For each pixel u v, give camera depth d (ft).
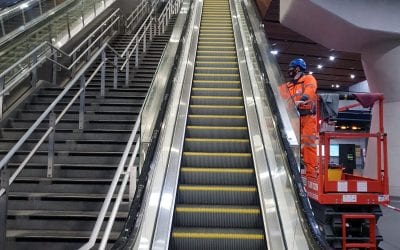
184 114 20.42
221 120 20.80
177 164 16.35
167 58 23.62
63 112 16.94
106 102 23.41
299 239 11.42
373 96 19.61
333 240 18.85
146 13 49.03
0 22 29.07
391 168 33.01
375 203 18.99
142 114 15.55
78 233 13.52
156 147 14.08
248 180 16.46
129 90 25.52
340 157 23.43
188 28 32.78
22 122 20.40
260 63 22.33
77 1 35.09
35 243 12.96
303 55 56.39
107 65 30.27
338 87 79.61
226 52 30.35
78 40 31.35
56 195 15.15
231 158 17.54
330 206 19.19
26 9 32.22
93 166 16.83
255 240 13.15
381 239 19.26
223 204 15.24
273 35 48.60
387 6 30.48
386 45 32.04
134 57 32.99
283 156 14.26
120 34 40.96
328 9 29.63
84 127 20.54
